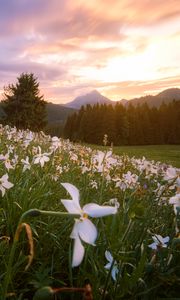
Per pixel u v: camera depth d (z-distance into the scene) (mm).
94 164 5406
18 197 3592
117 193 4547
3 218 3225
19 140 7129
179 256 2928
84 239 1271
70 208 1328
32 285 2570
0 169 4344
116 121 116000
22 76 52156
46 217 3623
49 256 2980
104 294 2256
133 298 2346
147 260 2725
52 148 5980
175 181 3119
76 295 2428
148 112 126938
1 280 2406
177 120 127625
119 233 2760
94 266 2424
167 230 3773
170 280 2438
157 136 125250
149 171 5988
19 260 2682
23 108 51344
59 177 4934
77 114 122312
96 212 1330
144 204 3527
